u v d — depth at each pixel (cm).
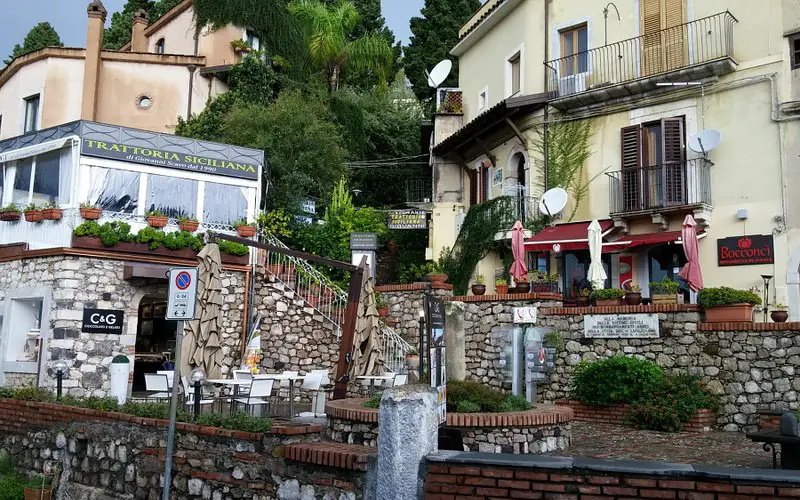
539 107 2138
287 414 1287
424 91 3812
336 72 3266
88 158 1602
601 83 2017
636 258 1903
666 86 1870
